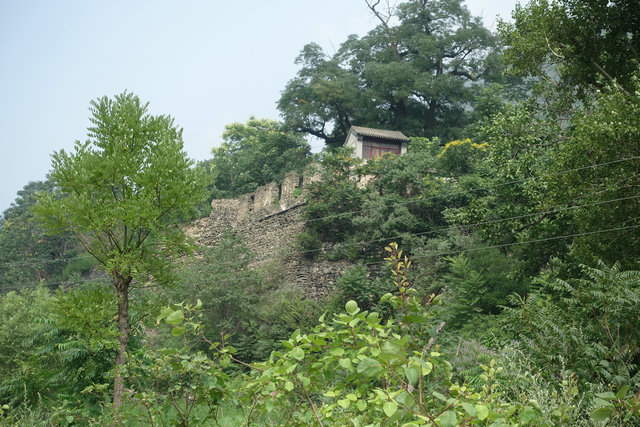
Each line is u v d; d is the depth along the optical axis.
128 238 14.77
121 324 14.16
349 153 33.31
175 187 14.44
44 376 14.12
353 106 49.00
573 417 4.04
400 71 47.66
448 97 47.66
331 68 50.69
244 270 29.09
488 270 20.48
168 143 14.98
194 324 3.53
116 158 14.19
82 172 14.05
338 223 31.69
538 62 17.31
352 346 3.17
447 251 23.81
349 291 24.98
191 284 27.38
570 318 6.87
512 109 17.94
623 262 12.95
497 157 17.52
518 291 19.62
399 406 2.54
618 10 16.38
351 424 2.93
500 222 17.42
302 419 3.28
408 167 30.64
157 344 22.17
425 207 28.95
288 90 51.47
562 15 16.50
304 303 26.12
